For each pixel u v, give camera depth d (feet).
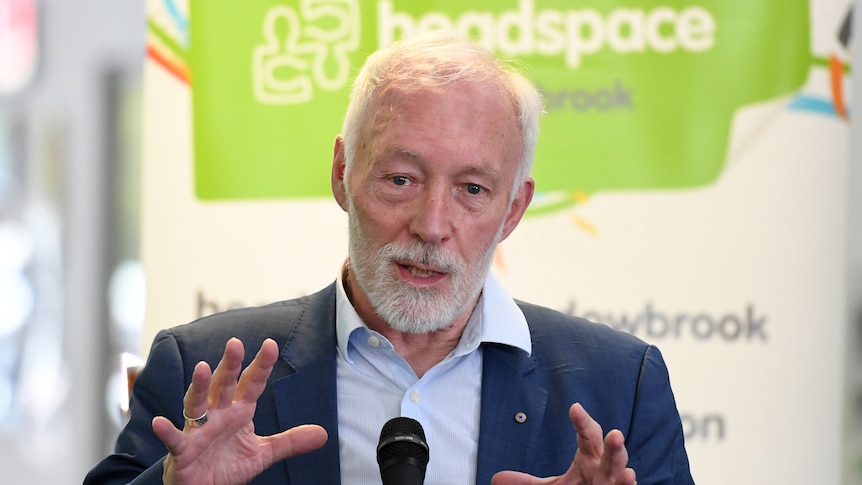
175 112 29.96
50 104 43.96
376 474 19.76
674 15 29.43
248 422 17.04
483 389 20.49
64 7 43.78
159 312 29.91
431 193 19.17
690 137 29.43
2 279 44.04
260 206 29.99
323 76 29.84
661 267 29.50
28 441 44.34
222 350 21.21
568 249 29.66
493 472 19.77
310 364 20.63
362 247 19.75
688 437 29.25
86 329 44.27
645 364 21.57
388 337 20.77
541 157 29.66
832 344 29.17
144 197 30.01
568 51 29.55
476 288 19.97
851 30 29.19
